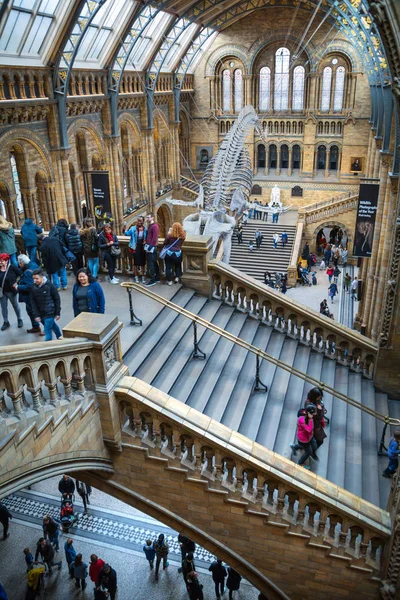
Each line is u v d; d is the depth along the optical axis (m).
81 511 16.25
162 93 40.25
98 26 26.75
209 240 13.38
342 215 42.56
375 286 24.78
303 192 47.06
